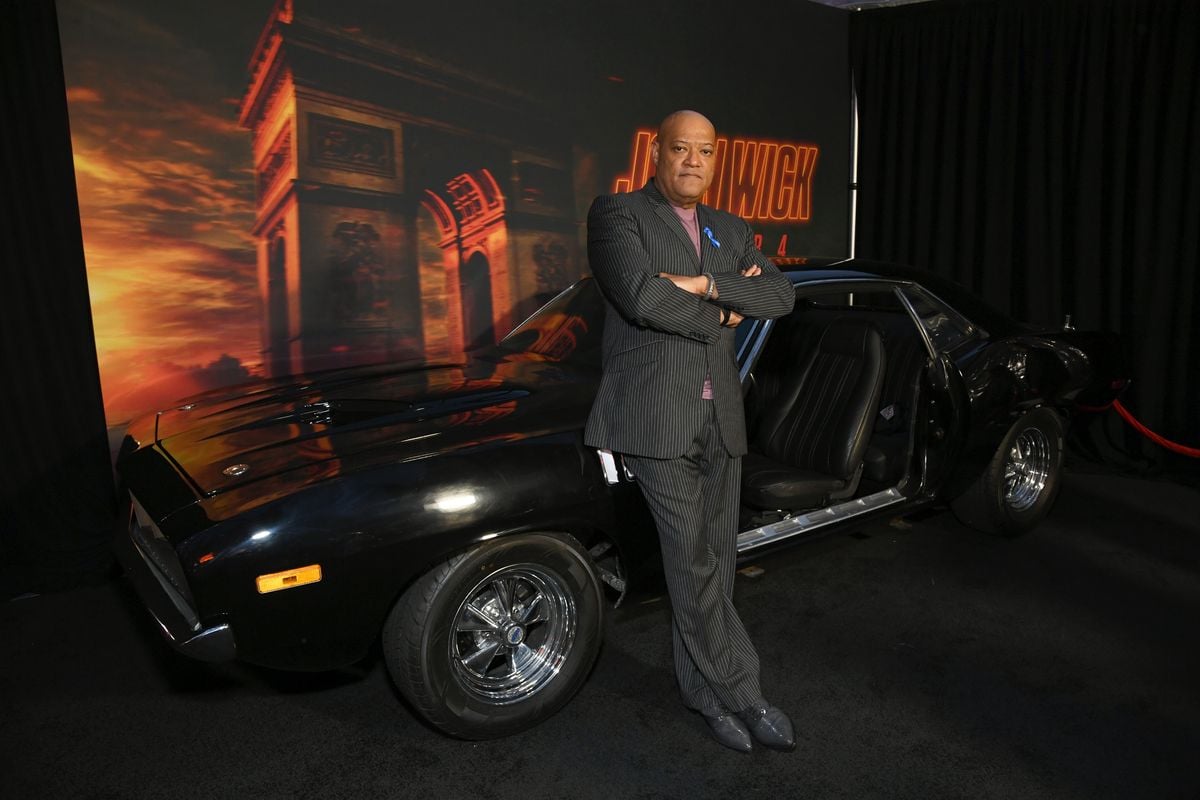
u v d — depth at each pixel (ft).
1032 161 16.89
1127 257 16.07
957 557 11.51
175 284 12.35
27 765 7.10
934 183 18.57
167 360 12.42
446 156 14.65
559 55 15.65
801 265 10.64
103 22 11.34
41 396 11.19
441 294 14.98
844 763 7.11
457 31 14.42
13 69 10.66
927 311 10.99
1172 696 8.13
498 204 15.39
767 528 9.24
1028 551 11.74
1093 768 7.04
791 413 10.50
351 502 6.42
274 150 12.92
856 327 10.21
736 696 7.09
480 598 7.34
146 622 9.78
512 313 15.89
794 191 19.49
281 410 8.50
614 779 6.91
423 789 6.78
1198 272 15.29
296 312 13.50
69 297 11.27
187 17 11.96
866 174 19.92
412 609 6.75
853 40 19.53
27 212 10.91
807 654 8.89
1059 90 16.46
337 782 6.88
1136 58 15.58
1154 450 15.83
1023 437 12.02
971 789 6.77
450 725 7.09
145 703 8.07
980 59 17.47
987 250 17.70
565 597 7.52
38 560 11.11
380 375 9.76
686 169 6.30
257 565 6.11
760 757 7.20
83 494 11.58
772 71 18.58
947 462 10.58
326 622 6.42
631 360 6.44
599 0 15.99
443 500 6.63
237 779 6.91
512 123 15.30
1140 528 12.67
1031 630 9.44
